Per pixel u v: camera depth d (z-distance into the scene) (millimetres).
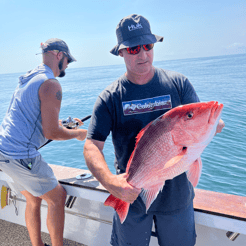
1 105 23047
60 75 2152
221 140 6699
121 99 1297
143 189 1182
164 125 1054
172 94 1282
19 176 1838
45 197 1908
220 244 1711
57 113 1857
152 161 1092
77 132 2137
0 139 1853
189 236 1430
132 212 1380
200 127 987
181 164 1040
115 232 1543
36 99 1781
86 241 2277
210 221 1548
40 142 1921
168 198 1307
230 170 4969
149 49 1201
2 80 127312
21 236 2473
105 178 1198
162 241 1465
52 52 1930
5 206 2674
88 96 21625
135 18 1206
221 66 76562
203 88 22156
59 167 2398
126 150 1376
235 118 9039
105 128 1342
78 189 1992
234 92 17703
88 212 2201
